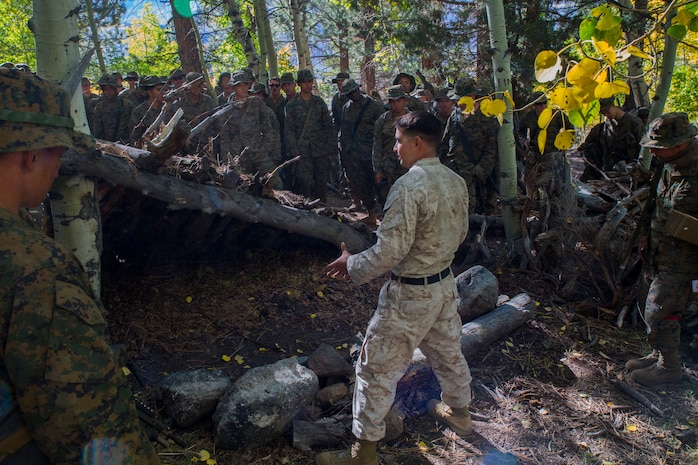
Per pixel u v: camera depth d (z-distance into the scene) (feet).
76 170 10.34
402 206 7.36
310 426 9.23
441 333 8.59
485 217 18.42
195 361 11.75
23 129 3.87
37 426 3.65
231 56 53.52
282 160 24.82
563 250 15.53
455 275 16.33
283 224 14.92
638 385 11.33
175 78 21.45
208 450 9.05
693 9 4.86
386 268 7.51
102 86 21.29
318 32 50.03
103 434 3.78
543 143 5.34
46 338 3.59
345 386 10.31
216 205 13.21
